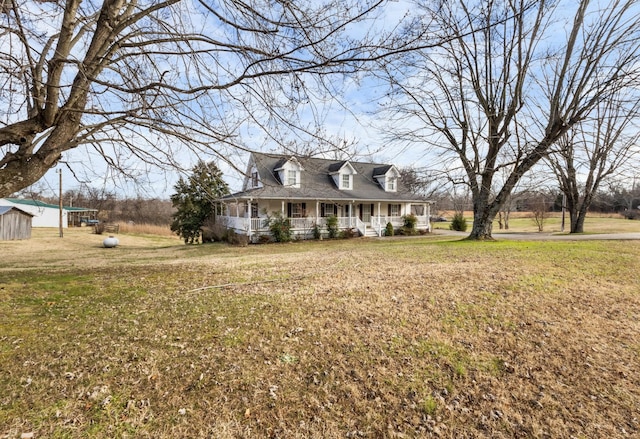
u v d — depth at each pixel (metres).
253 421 2.82
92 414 2.79
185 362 3.63
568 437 2.72
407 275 7.11
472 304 5.26
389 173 25.75
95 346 3.95
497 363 3.74
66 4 3.44
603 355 3.88
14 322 4.68
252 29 3.50
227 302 5.59
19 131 3.52
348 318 4.79
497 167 12.69
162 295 6.17
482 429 2.81
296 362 3.68
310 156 4.12
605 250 9.76
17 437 2.48
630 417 2.94
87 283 7.32
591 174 19.28
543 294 5.70
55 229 36.25
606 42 10.82
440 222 45.88
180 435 2.62
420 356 3.83
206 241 23.38
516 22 10.49
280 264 9.62
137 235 33.34
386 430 2.78
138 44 3.90
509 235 19.38
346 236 22.64
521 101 11.88
